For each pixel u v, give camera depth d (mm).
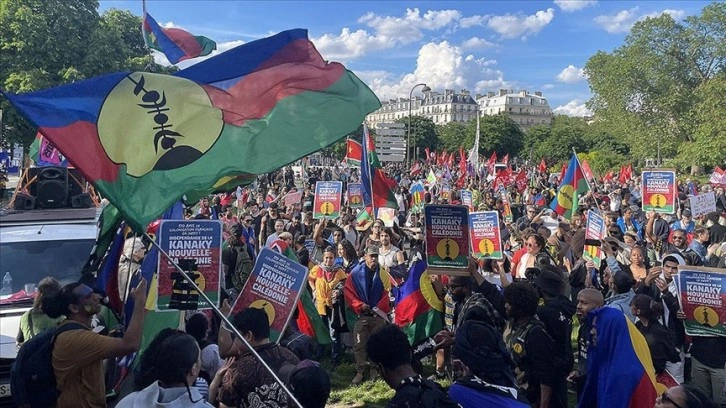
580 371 5086
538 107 168500
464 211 5637
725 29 57312
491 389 3342
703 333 5691
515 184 28938
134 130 3791
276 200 17609
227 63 4281
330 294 8867
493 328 3611
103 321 5824
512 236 12000
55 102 3592
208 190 4777
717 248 9961
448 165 40375
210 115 4055
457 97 170125
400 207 20250
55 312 3758
